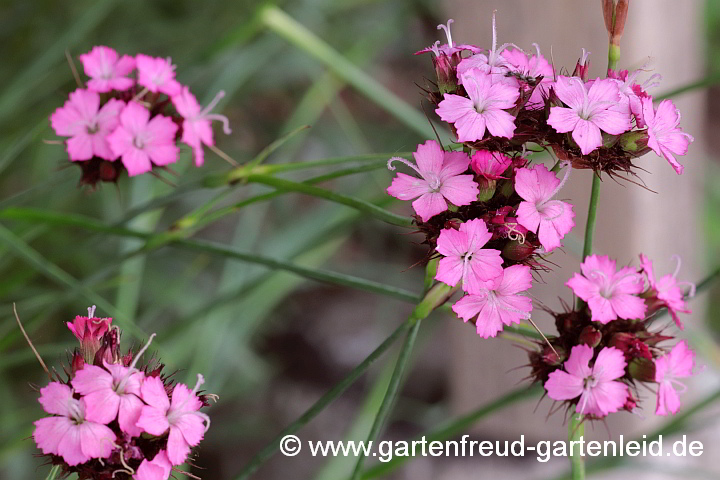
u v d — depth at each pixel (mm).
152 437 539
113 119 566
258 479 914
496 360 742
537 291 716
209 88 827
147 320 792
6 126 825
